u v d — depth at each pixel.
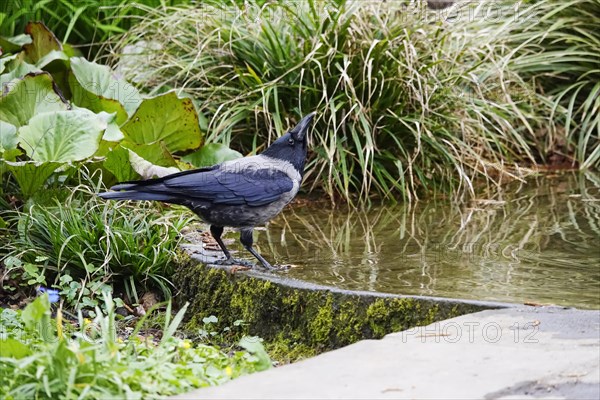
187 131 12.11
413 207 12.57
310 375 5.89
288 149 9.55
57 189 10.76
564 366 5.84
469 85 14.94
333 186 13.38
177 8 15.11
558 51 16.02
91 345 6.25
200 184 9.05
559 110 15.55
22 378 5.94
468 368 5.88
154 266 9.92
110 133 11.13
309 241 10.41
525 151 15.41
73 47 15.45
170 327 6.95
